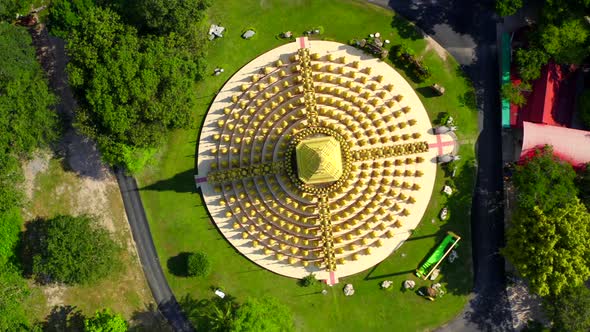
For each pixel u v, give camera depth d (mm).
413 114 55906
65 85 57469
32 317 56906
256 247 56125
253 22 56812
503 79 54844
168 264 56719
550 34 50562
